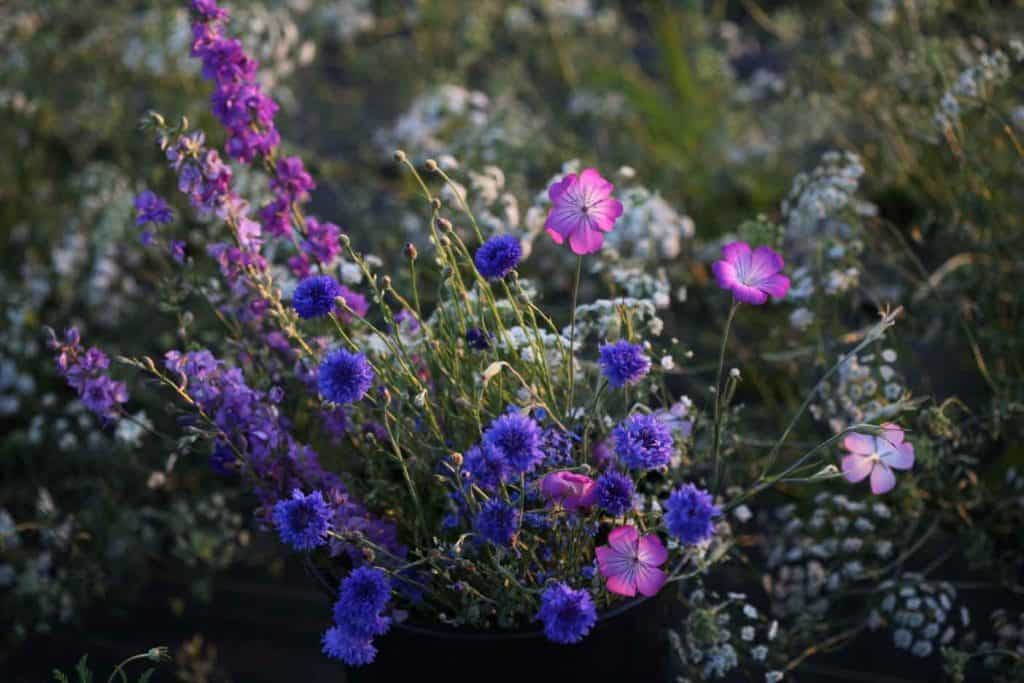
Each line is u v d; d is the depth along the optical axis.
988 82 2.55
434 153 3.46
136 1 4.55
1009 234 2.65
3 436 2.96
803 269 2.52
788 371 2.76
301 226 1.96
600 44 4.81
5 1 4.02
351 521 1.69
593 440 1.86
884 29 3.26
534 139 3.41
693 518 1.42
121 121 3.86
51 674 2.35
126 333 3.12
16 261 3.53
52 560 2.62
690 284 3.24
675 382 2.87
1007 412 2.30
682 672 2.12
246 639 2.41
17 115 3.69
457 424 1.77
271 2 4.65
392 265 3.15
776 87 3.61
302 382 1.93
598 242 1.58
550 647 1.62
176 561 2.66
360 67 4.72
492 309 1.69
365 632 1.51
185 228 3.24
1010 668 2.14
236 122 1.87
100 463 2.73
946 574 2.38
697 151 3.78
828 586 2.24
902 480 2.34
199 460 2.85
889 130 3.07
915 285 2.85
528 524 1.64
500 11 4.93
